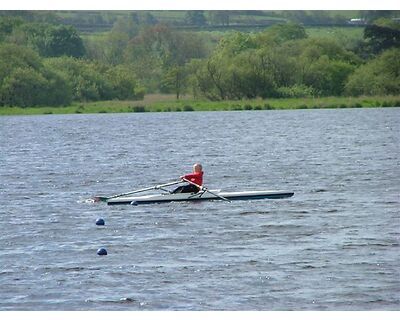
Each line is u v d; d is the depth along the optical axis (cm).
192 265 9562
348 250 10125
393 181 16038
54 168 19675
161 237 10938
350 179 16488
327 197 14025
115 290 8756
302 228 11400
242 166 19425
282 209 12838
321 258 9775
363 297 8475
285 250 10162
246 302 8388
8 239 10981
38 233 11331
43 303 8425
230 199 13562
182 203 13338
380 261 9619
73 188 15950
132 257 9944
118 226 11706
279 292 8644
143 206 13175
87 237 11031
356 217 12162
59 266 9594
